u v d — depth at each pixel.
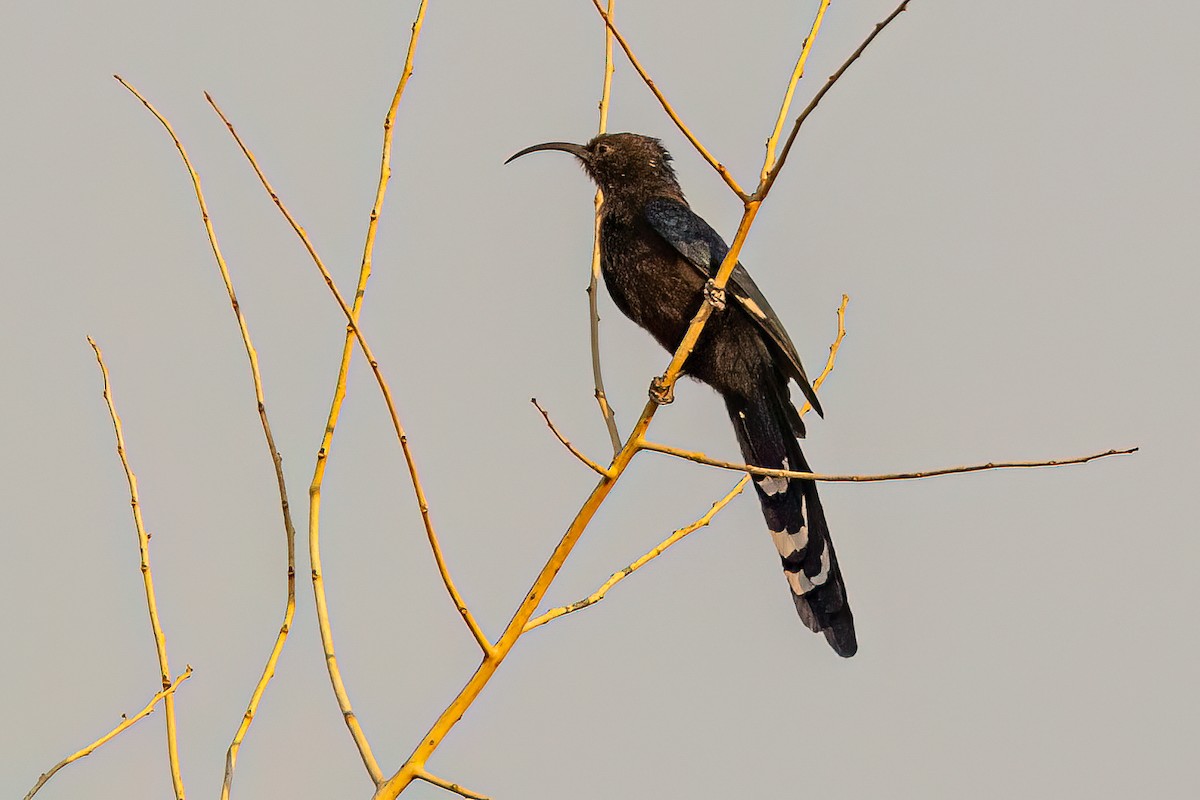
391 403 6.70
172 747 6.68
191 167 7.65
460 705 6.92
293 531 7.16
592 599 7.51
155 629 6.93
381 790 6.62
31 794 6.49
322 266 6.62
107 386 7.47
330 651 6.97
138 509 7.23
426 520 6.83
